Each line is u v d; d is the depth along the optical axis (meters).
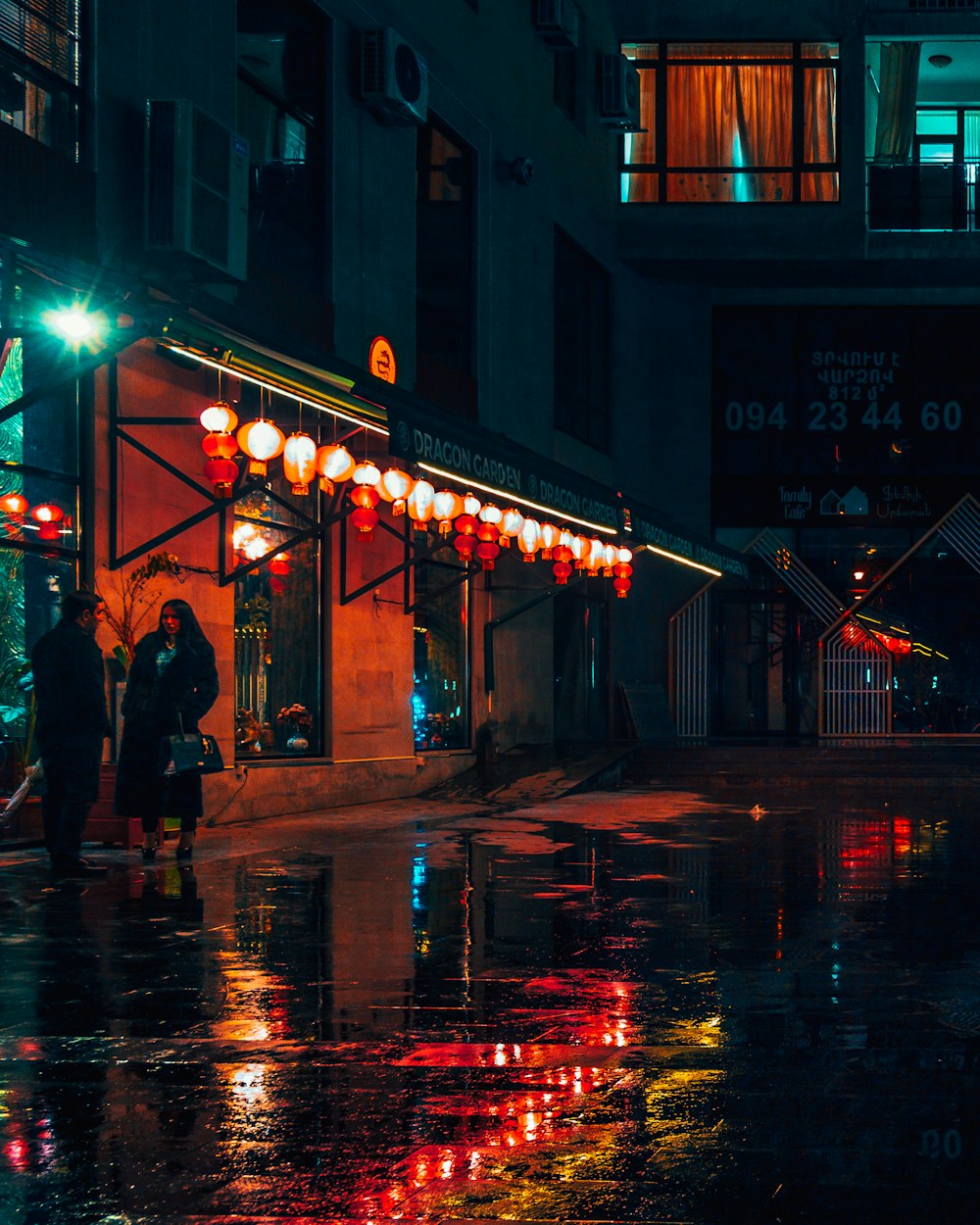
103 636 12.78
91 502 12.77
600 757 22.17
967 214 28.59
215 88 14.78
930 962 7.19
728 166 28.19
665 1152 4.17
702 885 10.16
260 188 16.08
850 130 27.83
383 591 18.64
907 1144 4.22
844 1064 5.13
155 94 13.58
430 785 19.86
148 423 12.88
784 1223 3.62
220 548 14.91
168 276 12.99
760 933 8.09
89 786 10.37
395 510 15.75
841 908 9.05
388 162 18.81
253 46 15.93
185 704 11.23
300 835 13.69
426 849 12.49
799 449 30.39
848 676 28.41
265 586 16.11
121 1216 3.71
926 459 30.22
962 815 16.77
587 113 26.80
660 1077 4.97
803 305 30.50
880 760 22.84
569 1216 3.68
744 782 22.12
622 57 27.22
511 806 17.53
